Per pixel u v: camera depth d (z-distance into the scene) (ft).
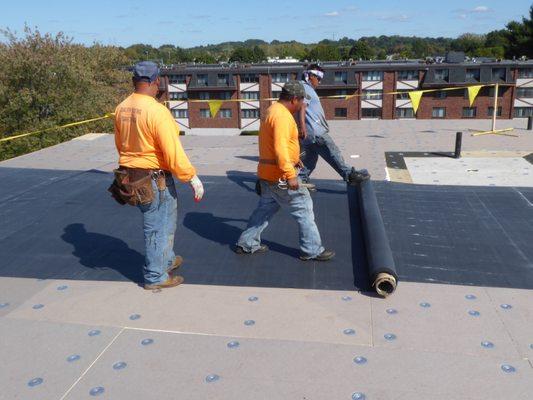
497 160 28.09
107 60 94.02
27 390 7.70
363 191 15.80
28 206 16.81
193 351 8.63
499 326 9.16
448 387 7.55
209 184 19.40
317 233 11.91
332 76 135.13
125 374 8.05
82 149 28.63
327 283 11.00
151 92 9.87
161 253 10.65
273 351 8.57
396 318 9.50
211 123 144.87
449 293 10.42
